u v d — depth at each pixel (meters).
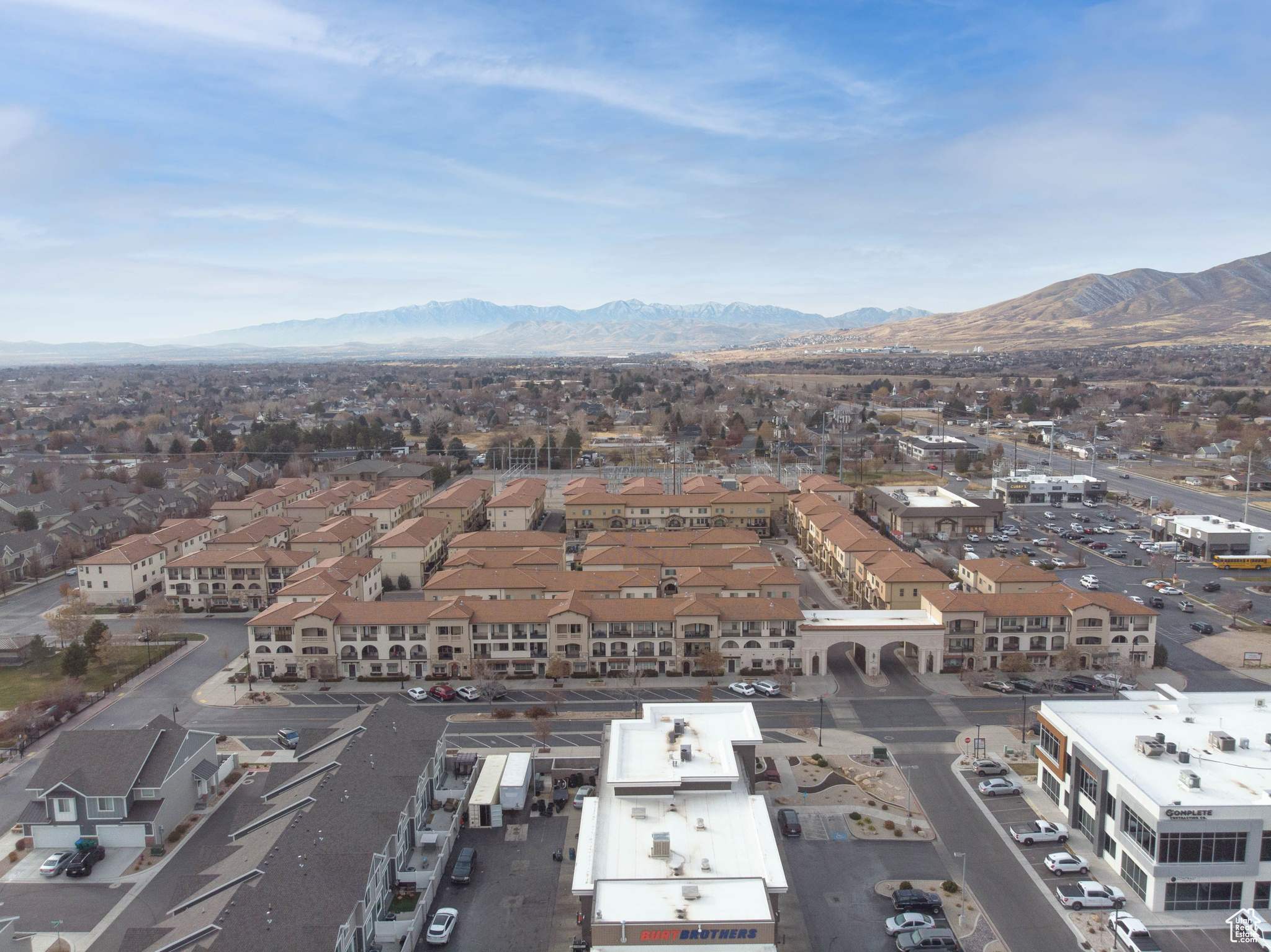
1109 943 64.69
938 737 98.69
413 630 116.81
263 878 61.09
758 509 193.50
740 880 58.34
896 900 68.62
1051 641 118.06
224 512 192.62
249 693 112.94
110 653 118.69
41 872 74.00
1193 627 134.50
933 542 186.88
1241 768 74.62
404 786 76.31
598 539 161.12
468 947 64.88
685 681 115.69
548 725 100.44
